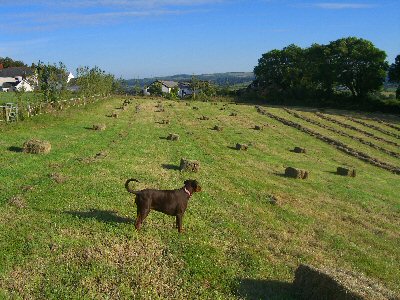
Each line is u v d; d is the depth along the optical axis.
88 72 49.69
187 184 11.22
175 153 23.55
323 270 8.31
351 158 31.33
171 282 8.51
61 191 13.48
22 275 8.16
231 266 9.58
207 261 9.61
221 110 54.53
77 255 9.17
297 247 11.56
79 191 13.70
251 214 13.98
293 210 15.30
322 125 46.91
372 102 71.06
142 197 10.69
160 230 11.15
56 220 10.97
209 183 17.52
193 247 10.24
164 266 9.12
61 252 9.22
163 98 74.00
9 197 12.52
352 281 7.88
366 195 19.89
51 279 8.07
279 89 88.38
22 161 17.25
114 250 9.59
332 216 15.47
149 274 8.67
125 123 34.56
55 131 26.42
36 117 29.23
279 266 10.02
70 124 30.23
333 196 18.72
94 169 17.11
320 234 13.03
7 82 106.25
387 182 24.30
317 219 14.72
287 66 87.94
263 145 31.59
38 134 24.55
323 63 76.69
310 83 81.06
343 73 74.69
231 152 26.86
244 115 50.88
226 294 8.35
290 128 43.34
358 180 23.62
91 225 10.86
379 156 33.16
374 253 12.16
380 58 71.75
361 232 13.97
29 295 7.47
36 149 18.97
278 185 19.27
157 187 15.63
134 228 10.95
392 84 72.94
